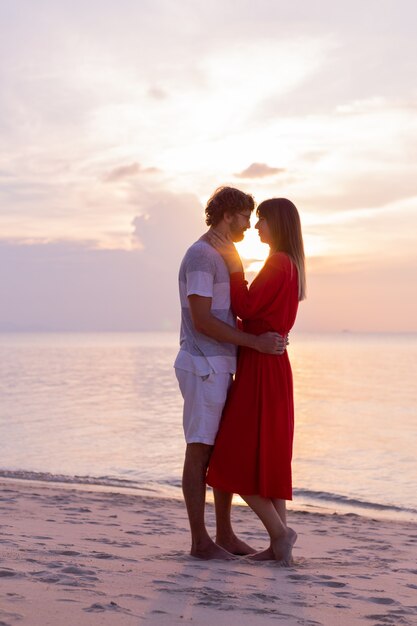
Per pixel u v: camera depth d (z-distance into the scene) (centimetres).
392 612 301
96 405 2695
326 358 8850
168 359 8175
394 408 2769
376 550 553
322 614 287
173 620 256
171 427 1980
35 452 1463
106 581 313
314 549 536
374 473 1295
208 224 399
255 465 380
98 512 701
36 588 288
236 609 280
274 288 381
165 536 549
